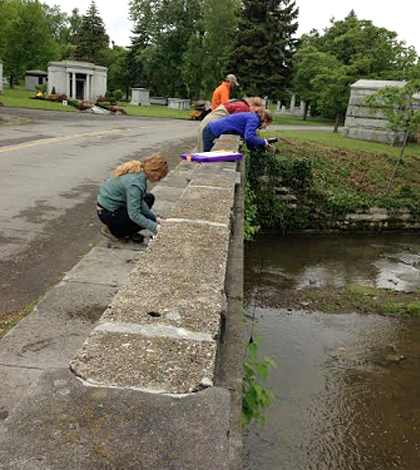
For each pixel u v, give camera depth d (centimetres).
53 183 1043
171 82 6962
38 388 146
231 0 5847
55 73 5191
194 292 223
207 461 122
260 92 4306
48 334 360
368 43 4572
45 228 723
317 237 1925
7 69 6406
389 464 679
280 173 1889
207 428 133
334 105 3434
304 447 695
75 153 1484
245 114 864
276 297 1269
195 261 264
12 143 1582
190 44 6122
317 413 774
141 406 140
